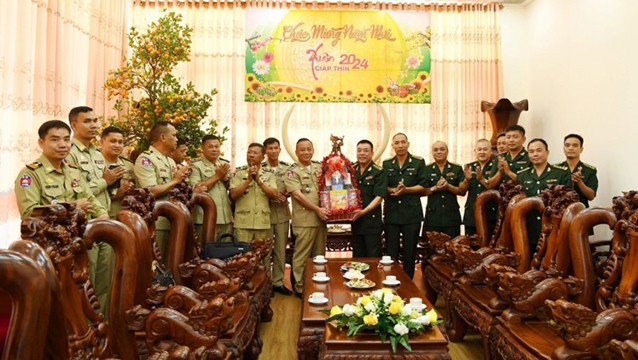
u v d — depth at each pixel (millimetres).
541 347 2133
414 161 4629
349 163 4418
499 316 2594
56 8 4016
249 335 2533
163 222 3443
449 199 4559
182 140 4117
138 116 4270
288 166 4543
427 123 6059
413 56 6012
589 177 3939
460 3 5988
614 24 4242
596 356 1901
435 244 3951
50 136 2643
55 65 4031
